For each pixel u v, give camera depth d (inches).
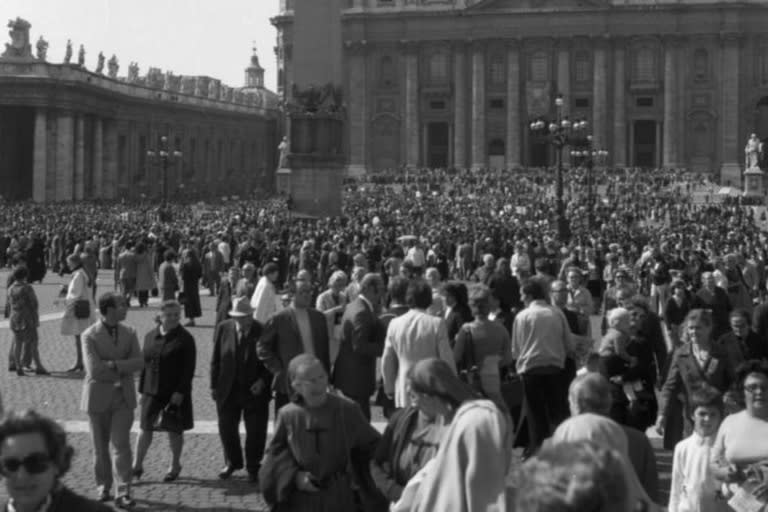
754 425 435.8
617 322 617.0
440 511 339.6
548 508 187.0
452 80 5836.6
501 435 341.1
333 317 768.9
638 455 394.0
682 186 4840.1
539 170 5300.2
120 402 606.2
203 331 1405.0
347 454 434.9
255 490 642.8
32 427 269.3
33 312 1051.3
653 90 5634.8
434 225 2807.6
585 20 5654.5
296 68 2266.2
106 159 4891.7
